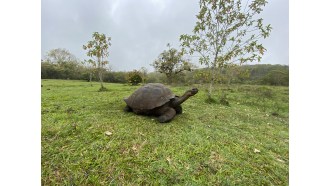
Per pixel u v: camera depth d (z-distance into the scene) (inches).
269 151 95.9
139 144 88.4
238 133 118.0
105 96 228.7
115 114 135.8
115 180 62.9
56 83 517.7
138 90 135.6
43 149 78.0
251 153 90.2
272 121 162.4
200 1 221.8
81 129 101.3
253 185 65.6
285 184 68.0
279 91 405.1
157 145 88.8
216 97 273.1
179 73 671.1
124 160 74.2
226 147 93.6
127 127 108.7
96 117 125.4
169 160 76.3
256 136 117.1
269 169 76.9
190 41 227.1
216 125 130.6
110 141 89.1
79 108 152.2
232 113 173.8
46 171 64.5
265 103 259.9
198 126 121.7
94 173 65.5
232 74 413.1
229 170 72.8
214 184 64.2
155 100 123.3
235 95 327.0
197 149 87.5
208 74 239.0
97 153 77.7
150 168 70.0
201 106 194.1
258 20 196.5
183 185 62.4
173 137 99.3
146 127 111.0
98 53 313.9
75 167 67.7
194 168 72.3
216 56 226.7
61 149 79.3
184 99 128.3
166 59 650.8
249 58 206.7
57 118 118.5
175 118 136.9
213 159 80.2
